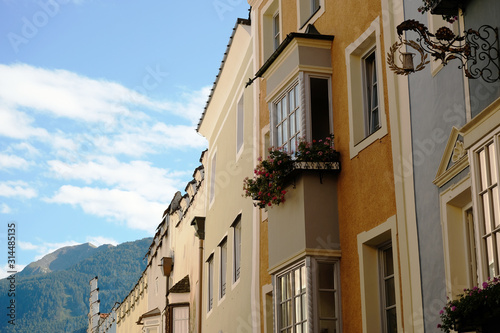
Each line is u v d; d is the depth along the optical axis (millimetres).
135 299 39375
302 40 14234
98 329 54156
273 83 15234
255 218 18031
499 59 8758
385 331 12078
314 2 16016
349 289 12719
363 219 12461
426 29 9500
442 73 10281
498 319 8055
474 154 8867
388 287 12172
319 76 14188
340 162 13383
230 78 21938
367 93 13281
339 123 13625
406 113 11328
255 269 17781
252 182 14836
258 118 18484
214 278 22969
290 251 13617
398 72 9500
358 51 13336
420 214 10742
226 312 20766
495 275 8328
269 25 18703
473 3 9273
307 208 13258
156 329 32344
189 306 27422
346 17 13773
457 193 9773
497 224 8383
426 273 10477
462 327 8523
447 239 9969
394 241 11422
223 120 23078
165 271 31297
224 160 22516
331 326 12852
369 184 12352
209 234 24359
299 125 14117
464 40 9398
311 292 12875
